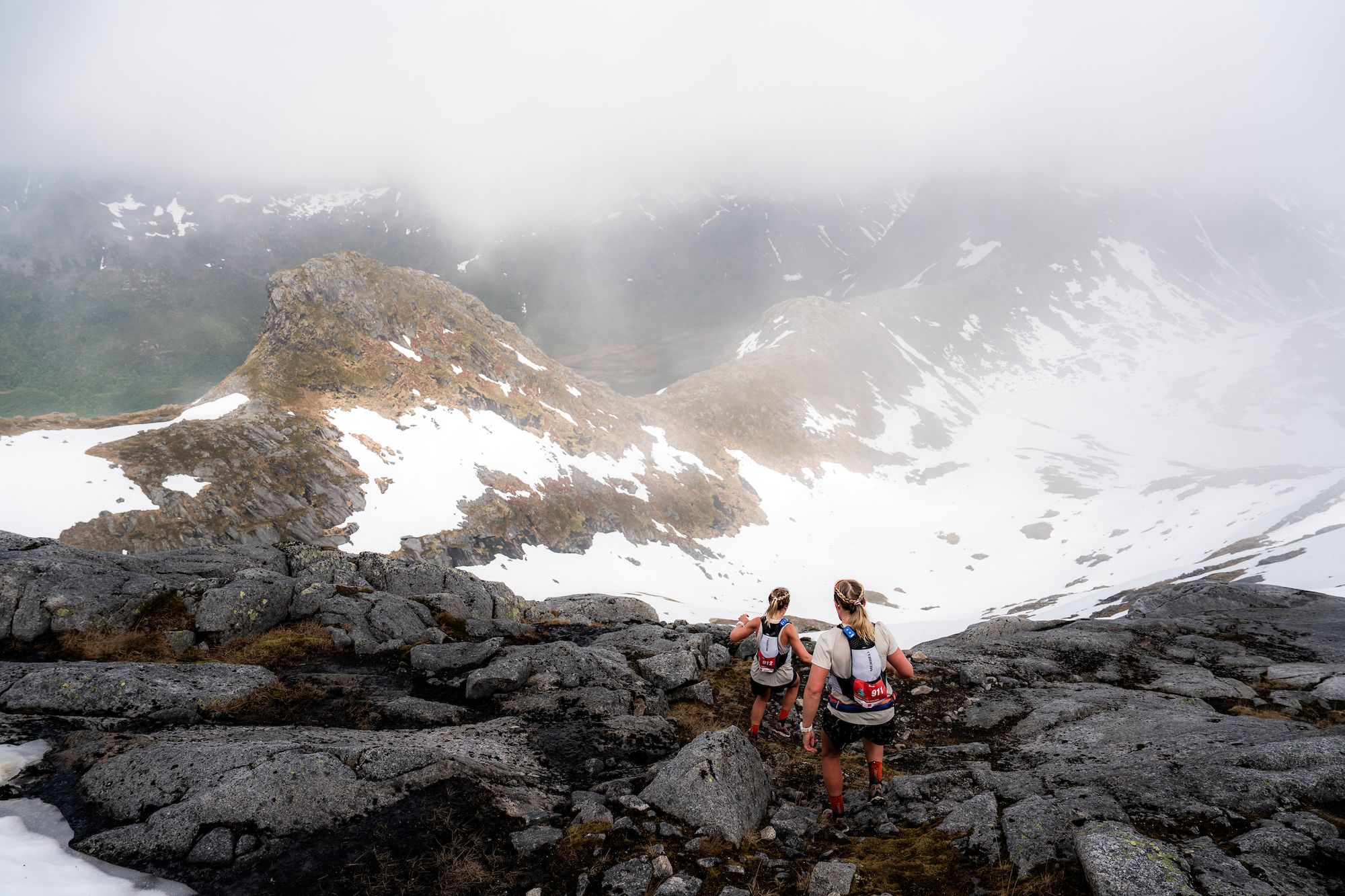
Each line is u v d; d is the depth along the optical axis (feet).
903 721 37.17
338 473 310.65
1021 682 42.73
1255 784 21.90
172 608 48.55
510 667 42.68
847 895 19.79
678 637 56.24
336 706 37.88
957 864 20.97
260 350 385.50
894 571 400.26
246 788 24.72
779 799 27.89
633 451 463.83
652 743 34.65
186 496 261.65
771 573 399.65
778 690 34.14
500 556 322.14
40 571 46.39
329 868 21.97
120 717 32.83
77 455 262.47
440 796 25.77
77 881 20.85
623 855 22.59
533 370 469.57
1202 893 16.85
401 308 437.99
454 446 373.61
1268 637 50.57
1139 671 44.50
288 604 52.70
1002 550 413.80
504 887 21.15
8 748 28.73
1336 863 17.67
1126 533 388.98
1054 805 22.85
